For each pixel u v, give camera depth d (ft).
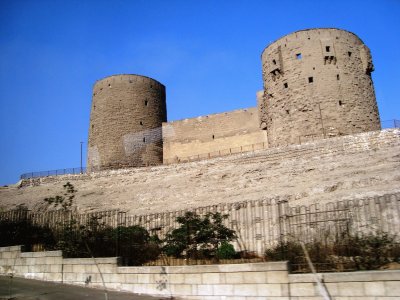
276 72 131.85
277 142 128.16
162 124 169.58
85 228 54.95
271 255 42.78
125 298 39.99
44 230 58.95
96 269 45.98
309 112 122.93
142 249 48.62
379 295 30.99
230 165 111.14
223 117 158.51
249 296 36.29
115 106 167.12
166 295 40.52
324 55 126.11
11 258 53.67
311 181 85.20
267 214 50.67
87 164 167.84
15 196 131.54
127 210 93.97
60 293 42.57
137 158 161.79
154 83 176.45
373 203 46.06
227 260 45.29
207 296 38.32
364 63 129.18
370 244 37.65
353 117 121.49
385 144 94.48
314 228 43.57
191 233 48.73
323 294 32.99
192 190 102.17
